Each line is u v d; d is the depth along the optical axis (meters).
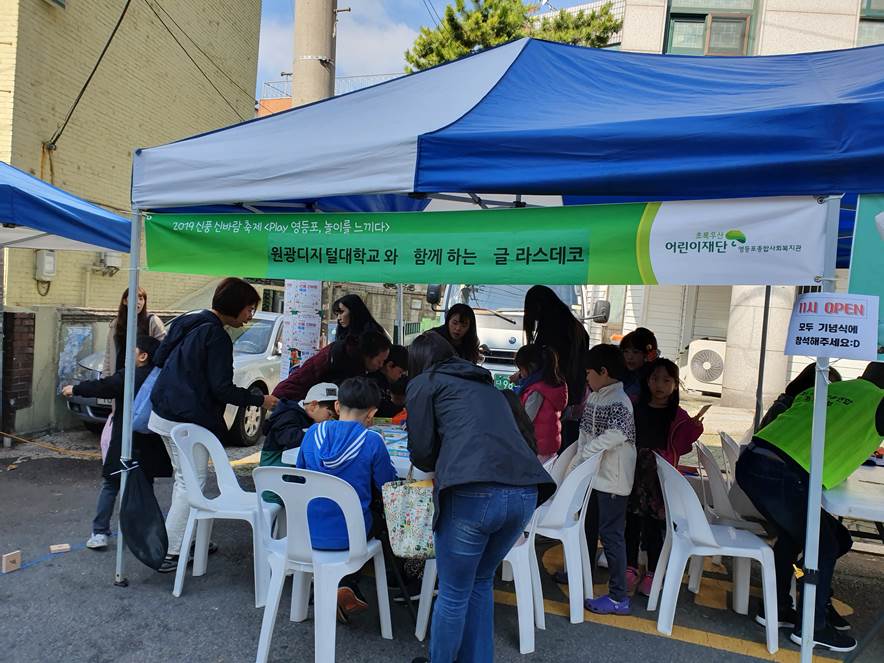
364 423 3.42
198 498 3.74
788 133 2.57
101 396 4.22
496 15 12.91
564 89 3.59
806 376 4.27
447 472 2.58
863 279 2.58
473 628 2.82
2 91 7.58
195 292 12.12
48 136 8.23
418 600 3.69
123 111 9.70
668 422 4.09
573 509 3.67
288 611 3.63
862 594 4.23
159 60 10.48
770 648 3.37
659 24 11.12
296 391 4.73
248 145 3.46
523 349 4.22
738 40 11.00
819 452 2.73
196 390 3.90
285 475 3.31
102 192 9.32
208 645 3.25
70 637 3.28
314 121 3.44
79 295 9.07
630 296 12.64
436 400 2.72
